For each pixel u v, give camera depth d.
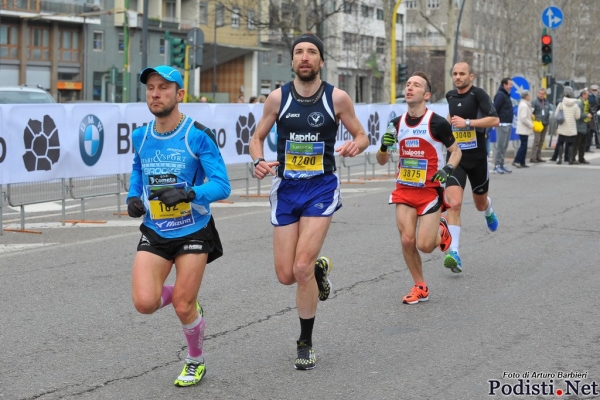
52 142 23.61
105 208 29.42
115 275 17.83
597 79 162.00
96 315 14.59
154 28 122.38
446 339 13.15
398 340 13.12
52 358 12.20
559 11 53.91
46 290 16.44
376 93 170.88
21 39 109.00
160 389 10.91
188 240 10.78
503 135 41.94
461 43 184.88
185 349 12.66
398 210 15.55
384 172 44.62
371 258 19.73
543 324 13.98
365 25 160.12
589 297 15.87
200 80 144.38
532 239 22.31
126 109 26.20
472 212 27.53
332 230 23.84
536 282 17.22
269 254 20.20
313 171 11.84
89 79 116.25
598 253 20.31
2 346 12.77
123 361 12.08
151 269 10.65
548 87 57.28
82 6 114.12
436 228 15.38
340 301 15.70
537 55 135.62
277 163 12.01
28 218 26.75
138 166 11.26
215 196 10.73
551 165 47.94
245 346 12.85
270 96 12.10
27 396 10.61
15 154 22.48
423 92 15.23
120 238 22.45
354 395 10.64
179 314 10.84
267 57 143.50
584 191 33.78
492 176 40.78
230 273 18.03
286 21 96.88
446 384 11.02
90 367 11.80
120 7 117.88
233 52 136.88
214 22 120.56
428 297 15.89
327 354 12.45
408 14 192.00
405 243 15.36
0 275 17.77
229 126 30.41
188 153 10.81
